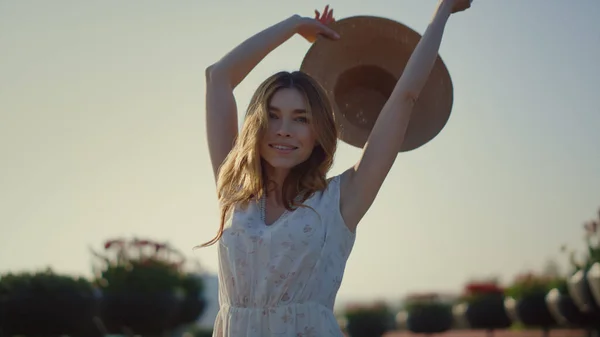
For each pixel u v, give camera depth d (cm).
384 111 205
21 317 701
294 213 198
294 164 204
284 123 204
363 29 252
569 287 1041
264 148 205
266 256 195
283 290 193
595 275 855
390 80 255
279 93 206
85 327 749
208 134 232
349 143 248
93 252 941
